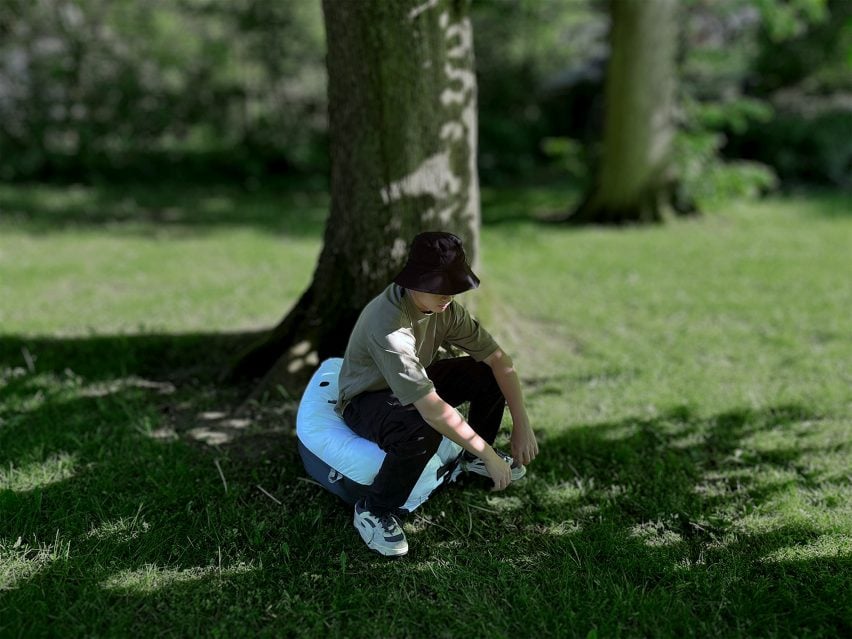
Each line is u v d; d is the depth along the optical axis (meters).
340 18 3.81
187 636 2.42
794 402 4.10
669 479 3.35
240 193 11.47
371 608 2.54
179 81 11.95
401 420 2.71
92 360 4.58
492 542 2.92
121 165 11.85
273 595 2.61
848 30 11.51
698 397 4.19
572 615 2.49
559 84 15.24
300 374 4.17
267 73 12.43
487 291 4.95
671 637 2.41
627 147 9.16
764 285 6.42
